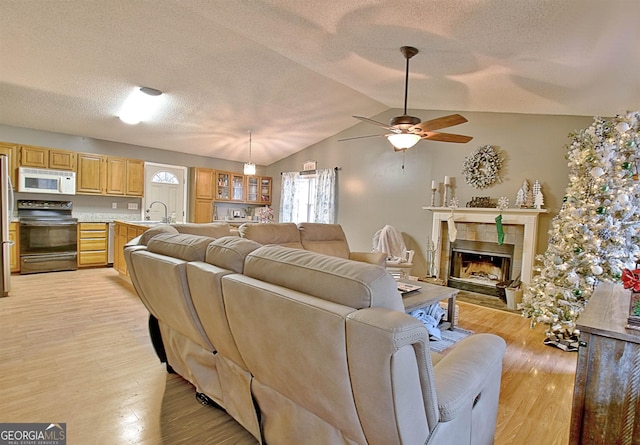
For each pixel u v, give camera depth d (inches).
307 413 51.1
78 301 154.3
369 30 103.5
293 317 43.3
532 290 135.3
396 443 39.7
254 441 66.6
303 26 110.3
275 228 151.6
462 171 196.1
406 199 222.8
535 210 163.9
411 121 120.3
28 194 212.8
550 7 70.9
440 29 93.5
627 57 82.9
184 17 123.9
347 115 233.0
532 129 171.2
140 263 78.4
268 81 178.4
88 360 97.7
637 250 114.3
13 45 133.3
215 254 64.0
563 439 71.3
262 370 54.9
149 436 66.8
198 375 75.4
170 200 272.7
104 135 229.9
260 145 275.7
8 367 92.4
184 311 67.7
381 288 41.2
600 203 117.0
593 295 76.5
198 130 235.8
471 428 51.0
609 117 143.6
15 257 201.5
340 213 262.8
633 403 54.0
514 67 110.0
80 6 115.6
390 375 35.4
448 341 122.5
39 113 191.0
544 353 115.3
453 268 205.9
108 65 152.3
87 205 234.4
